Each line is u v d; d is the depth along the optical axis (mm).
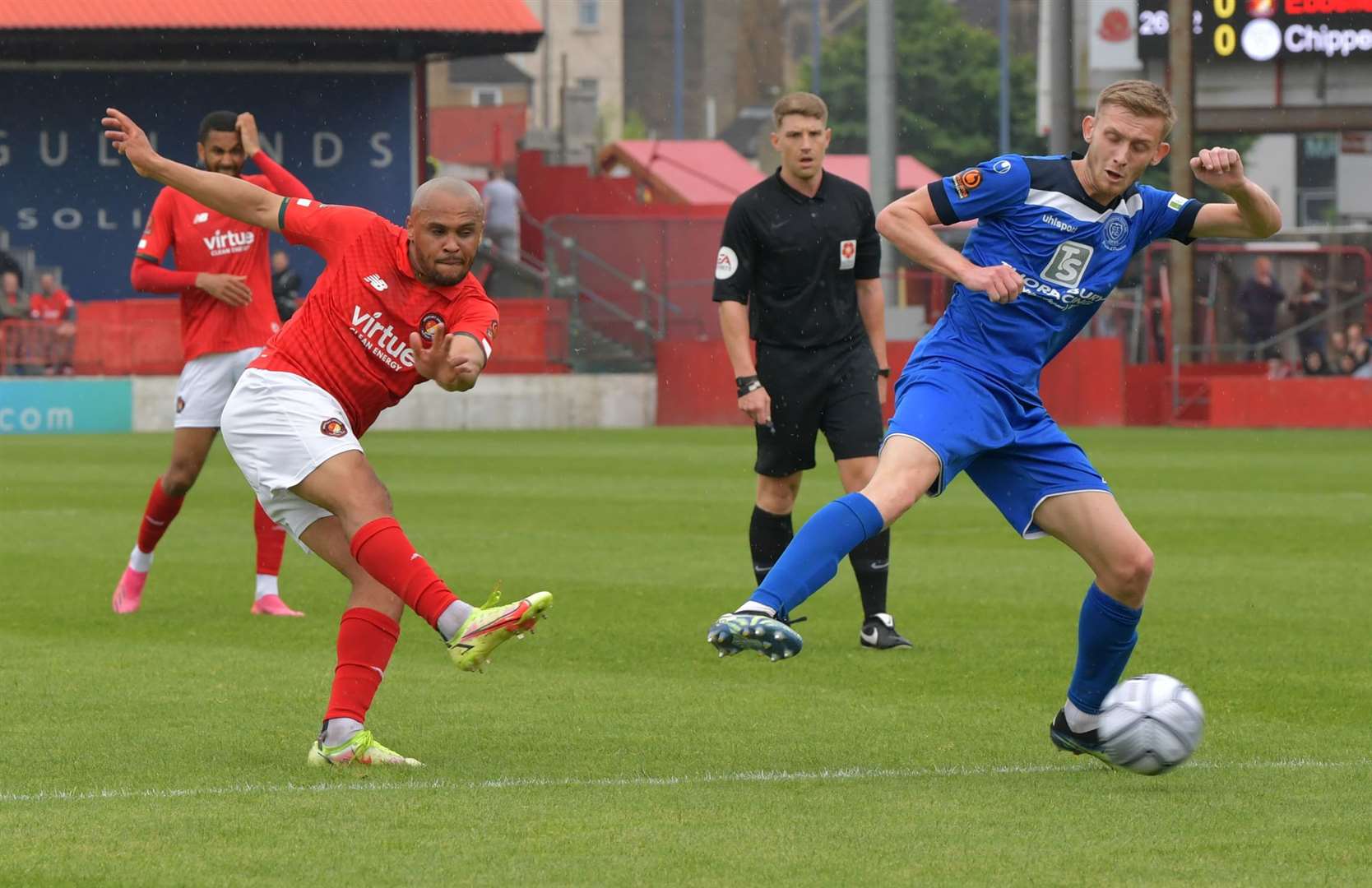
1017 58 199000
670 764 16672
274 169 25359
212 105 101312
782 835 13609
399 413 90062
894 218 16500
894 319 93188
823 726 18750
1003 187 16500
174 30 94562
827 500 48438
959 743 17812
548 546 37375
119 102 100562
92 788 15445
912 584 31812
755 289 25562
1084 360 89000
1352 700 20438
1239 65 115125
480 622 15164
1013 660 23469
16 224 100312
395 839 13469
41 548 37500
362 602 16531
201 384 27594
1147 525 41500
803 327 25266
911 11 197500
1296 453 66625
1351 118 114562
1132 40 118438
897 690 21172
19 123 100062
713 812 14430
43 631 26109
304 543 16641
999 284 15906
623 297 102250
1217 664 22938
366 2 97750
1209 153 16312
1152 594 29922
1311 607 28359
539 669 22734
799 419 25422
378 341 16438
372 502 15938
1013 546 38094
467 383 15648
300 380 16375
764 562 26469
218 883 12258
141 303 89000
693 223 102062
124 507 46469
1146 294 95625
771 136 25406
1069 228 16562
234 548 37781
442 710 19766
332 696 16562
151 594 30484
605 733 18328
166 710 19609
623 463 63156
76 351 88312
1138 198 16875
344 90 101812
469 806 14648
